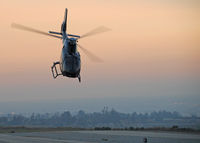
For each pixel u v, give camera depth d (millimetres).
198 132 76375
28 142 58406
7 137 69688
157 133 76312
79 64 48750
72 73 48750
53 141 59719
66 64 48219
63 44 51031
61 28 54719
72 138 65438
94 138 64438
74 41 48500
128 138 62906
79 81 50219
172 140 57156
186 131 79875
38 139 64125
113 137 65750
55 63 52750
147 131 86062
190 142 54062
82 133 80000
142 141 56906
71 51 48406
